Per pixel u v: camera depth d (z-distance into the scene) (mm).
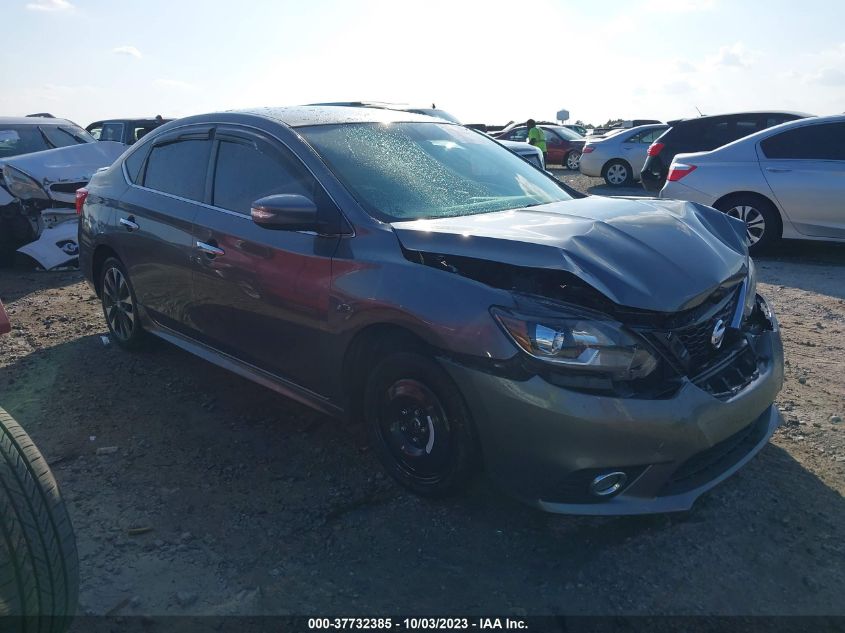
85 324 5762
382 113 4297
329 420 4027
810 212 7688
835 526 3004
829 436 3746
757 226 8016
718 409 2797
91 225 5023
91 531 3004
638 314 2721
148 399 4305
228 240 3785
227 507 3188
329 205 3379
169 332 4527
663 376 2764
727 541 2936
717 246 3283
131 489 3324
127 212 4609
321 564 2814
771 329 3412
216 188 4016
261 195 3719
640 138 16953
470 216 3432
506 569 2791
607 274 2764
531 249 2812
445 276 2924
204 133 4230
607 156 17141
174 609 2559
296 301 3426
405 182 3615
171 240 4195
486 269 2893
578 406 2617
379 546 2926
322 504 3211
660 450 2682
